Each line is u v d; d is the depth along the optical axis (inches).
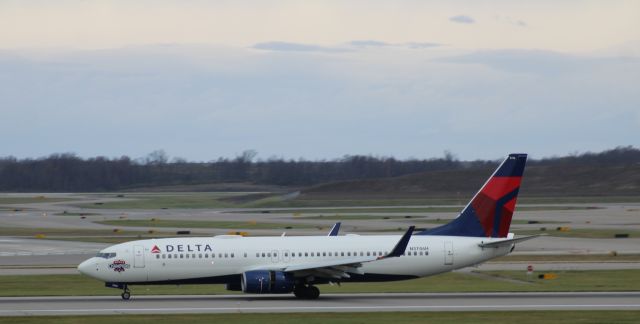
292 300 7096.5
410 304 6756.9
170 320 5885.8
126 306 6678.2
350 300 7066.9
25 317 6028.5
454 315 6092.5
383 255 7347.4
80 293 7721.5
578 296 7249.0
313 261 7303.2
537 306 6589.6
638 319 5880.9
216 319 5920.3
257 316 6058.1
